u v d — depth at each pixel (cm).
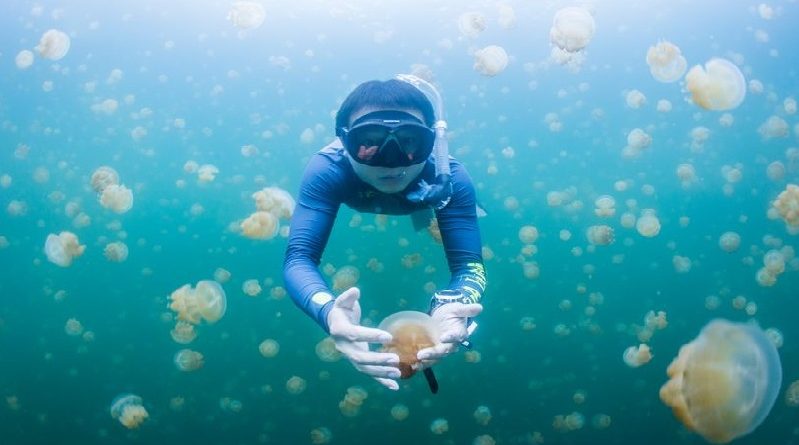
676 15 402
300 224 110
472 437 249
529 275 256
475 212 119
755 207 345
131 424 218
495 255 317
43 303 309
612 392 282
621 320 319
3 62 362
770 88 424
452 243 115
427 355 88
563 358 290
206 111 375
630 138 282
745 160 357
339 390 269
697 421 163
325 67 402
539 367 285
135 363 280
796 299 328
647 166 348
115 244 252
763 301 329
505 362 285
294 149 327
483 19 269
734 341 158
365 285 270
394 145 102
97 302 310
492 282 316
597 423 238
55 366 285
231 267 324
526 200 321
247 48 388
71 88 366
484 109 337
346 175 115
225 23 382
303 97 398
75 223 275
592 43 399
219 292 225
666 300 329
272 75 395
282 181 326
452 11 393
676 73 244
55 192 338
